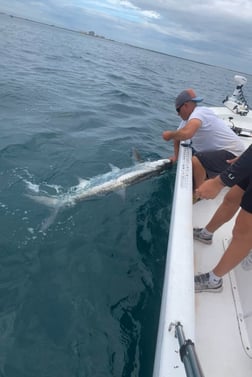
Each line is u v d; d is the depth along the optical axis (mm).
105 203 4832
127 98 11727
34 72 13383
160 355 1931
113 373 2719
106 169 5750
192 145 4953
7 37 24312
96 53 29844
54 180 5195
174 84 18844
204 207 4426
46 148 6219
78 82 13219
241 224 2576
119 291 3465
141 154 6609
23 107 8477
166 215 4773
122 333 3035
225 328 2658
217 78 34188
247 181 2996
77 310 3209
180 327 2016
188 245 2766
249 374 2367
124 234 4285
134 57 36781
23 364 2693
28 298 3264
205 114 4602
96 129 7750
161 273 3748
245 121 7254
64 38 44312
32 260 3707
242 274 3014
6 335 2893
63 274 3594
